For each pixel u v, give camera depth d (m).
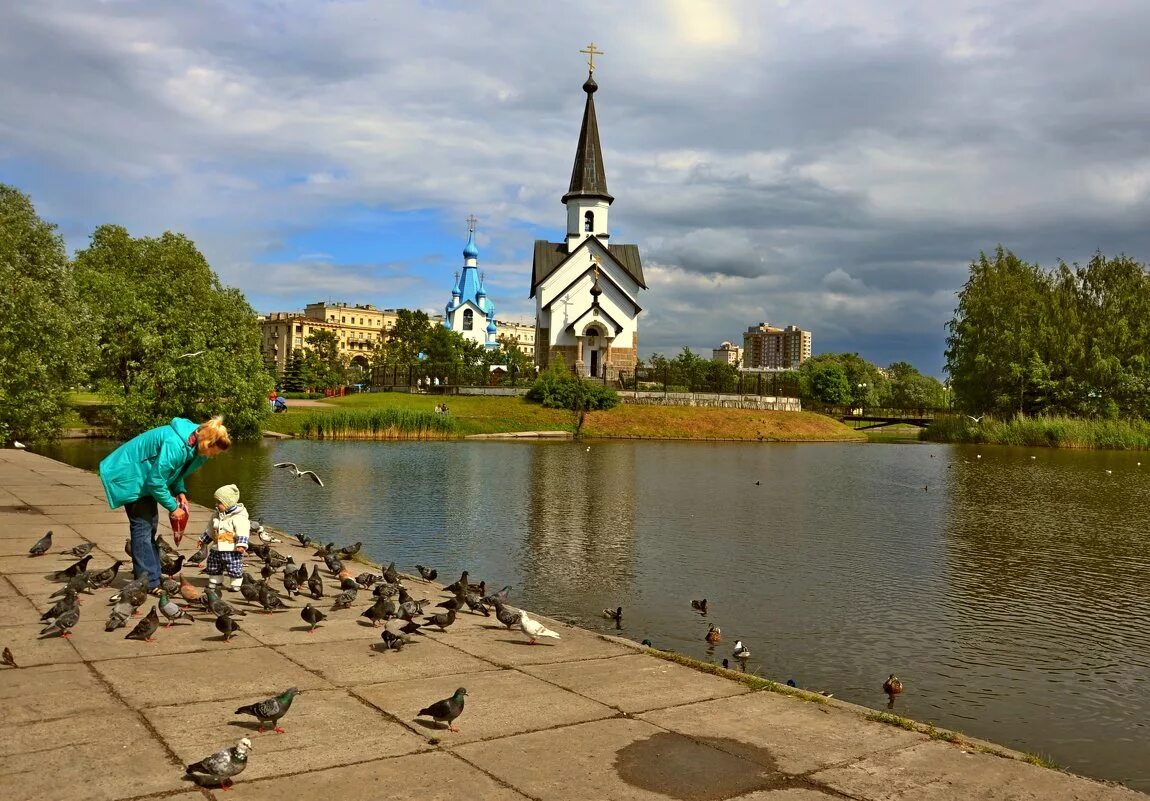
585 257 98.44
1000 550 24.66
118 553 15.68
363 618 11.98
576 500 33.56
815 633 15.95
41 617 10.30
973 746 7.86
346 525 26.44
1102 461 59.81
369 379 123.56
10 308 38.00
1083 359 81.56
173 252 80.75
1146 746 11.25
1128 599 18.91
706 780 6.77
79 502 22.23
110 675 8.77
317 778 6.45
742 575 20.61
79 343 42.91
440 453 56.06
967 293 89.62
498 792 6.35
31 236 58.72
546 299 97.81
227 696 8.27
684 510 31.59
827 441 85.31
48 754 6.68
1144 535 27.56
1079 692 13.16
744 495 36.91
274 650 10.07
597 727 7.92
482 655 10.36
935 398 170.75
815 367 174.00
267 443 60.12
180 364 52.03
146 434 12.09
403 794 6.23
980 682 13.54
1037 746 11.20
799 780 6.87
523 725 7.88
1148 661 14.63
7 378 37.47
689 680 9.64
